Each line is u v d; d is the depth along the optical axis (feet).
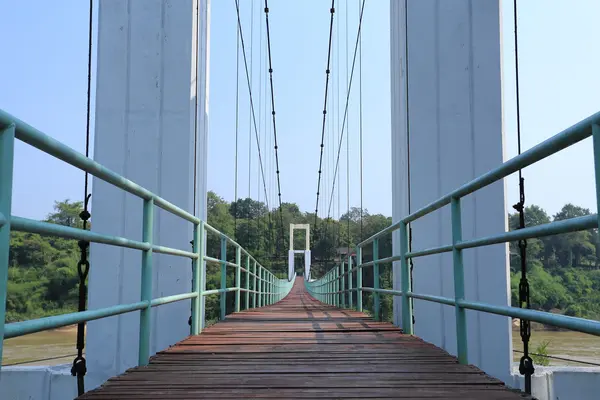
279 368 9.39
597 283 148.97
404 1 21.63
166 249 11.03
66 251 112.47
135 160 20.26
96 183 20.17
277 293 61.36
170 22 20.95
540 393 18.13
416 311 20.04
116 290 19.62
